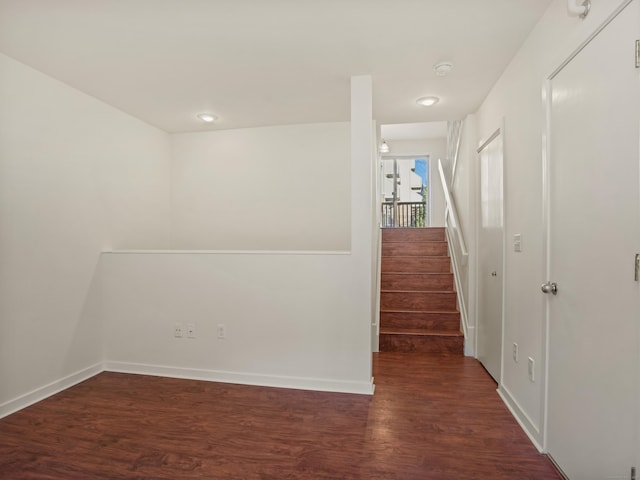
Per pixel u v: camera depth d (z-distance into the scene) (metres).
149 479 1.69
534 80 2.04
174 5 1.84
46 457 1.87
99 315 3.10
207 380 2.93
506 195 2.51
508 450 1.91
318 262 2.73
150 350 3.06
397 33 2.11
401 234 5.25
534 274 2.03
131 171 3.53
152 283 3.05
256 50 2.30
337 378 2.70
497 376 2.77
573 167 1.63
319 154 3.87
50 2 1.81
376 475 1.71
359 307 2.66
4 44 2.21
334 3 1.83
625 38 1.28
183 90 2.93
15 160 2.40
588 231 1.51
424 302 4.05
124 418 2.27
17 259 2.41
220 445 1.97
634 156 1.23
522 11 1.89
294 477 1.70
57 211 2.71
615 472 1.33
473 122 3.48
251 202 4.02
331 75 2.65
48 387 2.62
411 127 5.90
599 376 1.43
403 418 2.26
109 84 2.80
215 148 4.10
